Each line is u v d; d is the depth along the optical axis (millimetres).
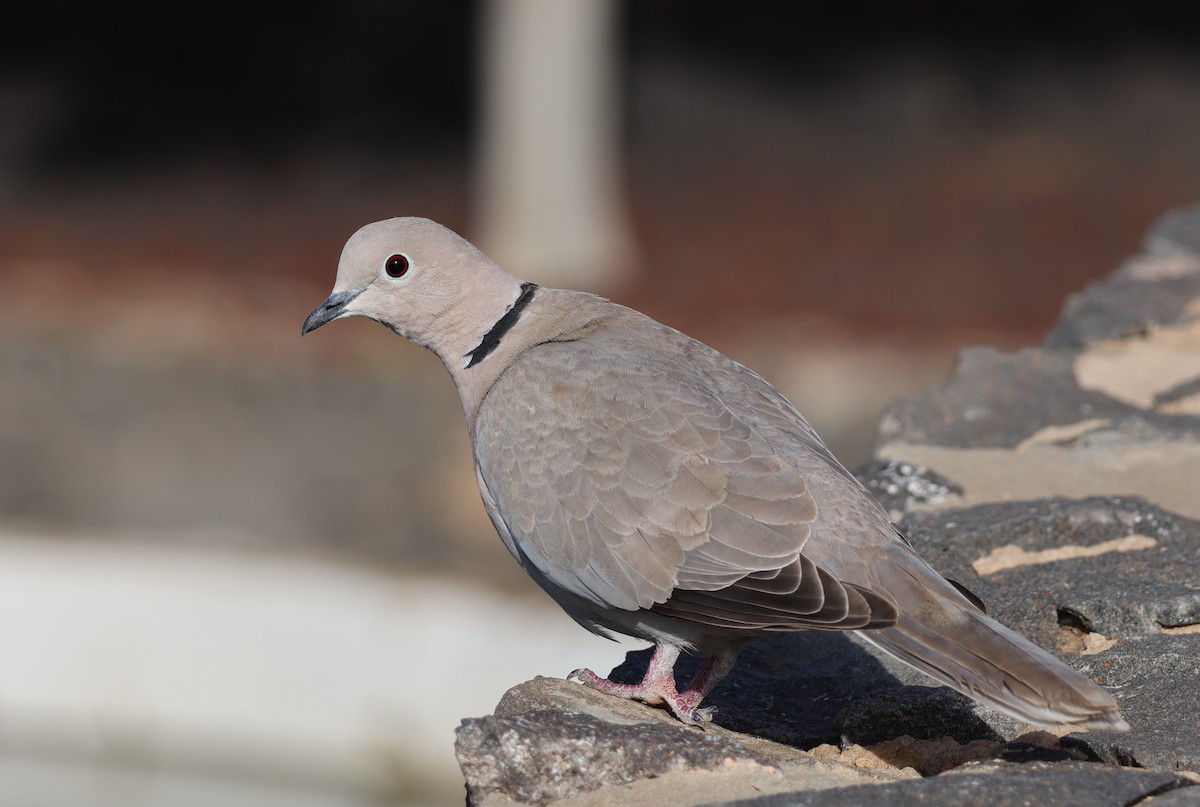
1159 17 37781
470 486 17953
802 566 5172
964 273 24812
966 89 34219
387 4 35406
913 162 30453
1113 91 34062
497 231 25438
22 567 13578
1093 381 8016
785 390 20703
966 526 6258
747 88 34531
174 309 23109
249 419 19734
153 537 16391
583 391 5758
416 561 16062
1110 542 6164
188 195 28984
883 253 25812
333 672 12648
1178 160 30000
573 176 25031
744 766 4531
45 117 32656
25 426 19516
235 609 13070
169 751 12625
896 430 7535
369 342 21766
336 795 12477
